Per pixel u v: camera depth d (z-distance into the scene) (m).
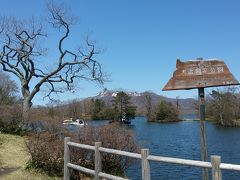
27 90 36.00
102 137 14.04
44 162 14.16
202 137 8.38
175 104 141.25
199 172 24.44
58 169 13.93
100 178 9.66
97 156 9.65
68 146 11.35
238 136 63.38
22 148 19.41
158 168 26.20
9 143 21.48
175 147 46.19
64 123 17.80
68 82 38.69
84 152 13.52
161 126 101.62
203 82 8.41
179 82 8.67
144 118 149.25
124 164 14.52
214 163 6.64
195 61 8.65
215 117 97.19
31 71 36.22
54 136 15.60
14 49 36.25
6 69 36.53
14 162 16.16
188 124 112.94
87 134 14.03
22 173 13.89
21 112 29.39
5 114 28.72
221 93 97.50
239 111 96.31
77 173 13.18
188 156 37.69
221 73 8.38
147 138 59.88
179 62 8.80
